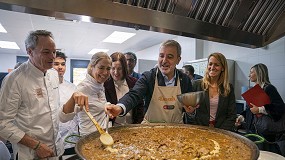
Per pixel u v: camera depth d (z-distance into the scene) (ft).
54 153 4.61
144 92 5.20
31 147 4.26
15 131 4.21
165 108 5.34
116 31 17.88
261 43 5.95
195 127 4.71
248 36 5.62
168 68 5.10
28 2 3.17
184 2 4.50
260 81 8.45
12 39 21.77
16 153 4.69
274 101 7.81
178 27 4.54
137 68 18.85
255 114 8.32
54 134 4.89
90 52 29.96
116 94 6.77
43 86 4.78
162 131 4.60
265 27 5.82
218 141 4.06
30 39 4.51
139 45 24.39
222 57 6.29
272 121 7.88
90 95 5.82
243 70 13.37
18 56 33.42
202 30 4.88
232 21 5.32
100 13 3.70
